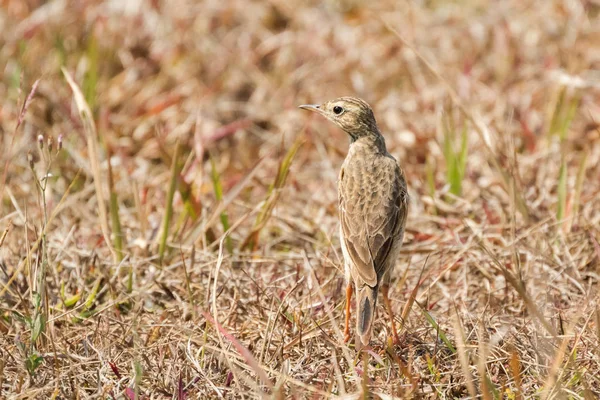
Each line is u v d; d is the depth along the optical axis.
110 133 15.81
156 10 18.16
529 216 13.04
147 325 10.30
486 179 14.40
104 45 17.55
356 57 17.67
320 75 17.48
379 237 10.40
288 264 12.25
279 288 11.12
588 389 8.52
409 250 12.52
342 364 9.68
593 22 18.08
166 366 9.56
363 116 11.39
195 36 18.02
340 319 10.60
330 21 18.41
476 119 14.09
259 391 8.64
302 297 11.02
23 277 11.42
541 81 16.84
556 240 12.30
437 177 14.73
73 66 17.30
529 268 11.64
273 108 16.88
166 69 17.36
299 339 9.79
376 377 9.43
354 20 18.30
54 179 14.38
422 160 15.10
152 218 13.67
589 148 14.95
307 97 17.14
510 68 17.09
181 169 14.77
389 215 10.56
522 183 13.59
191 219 13.38
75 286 11.52
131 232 13.09
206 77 17.39
